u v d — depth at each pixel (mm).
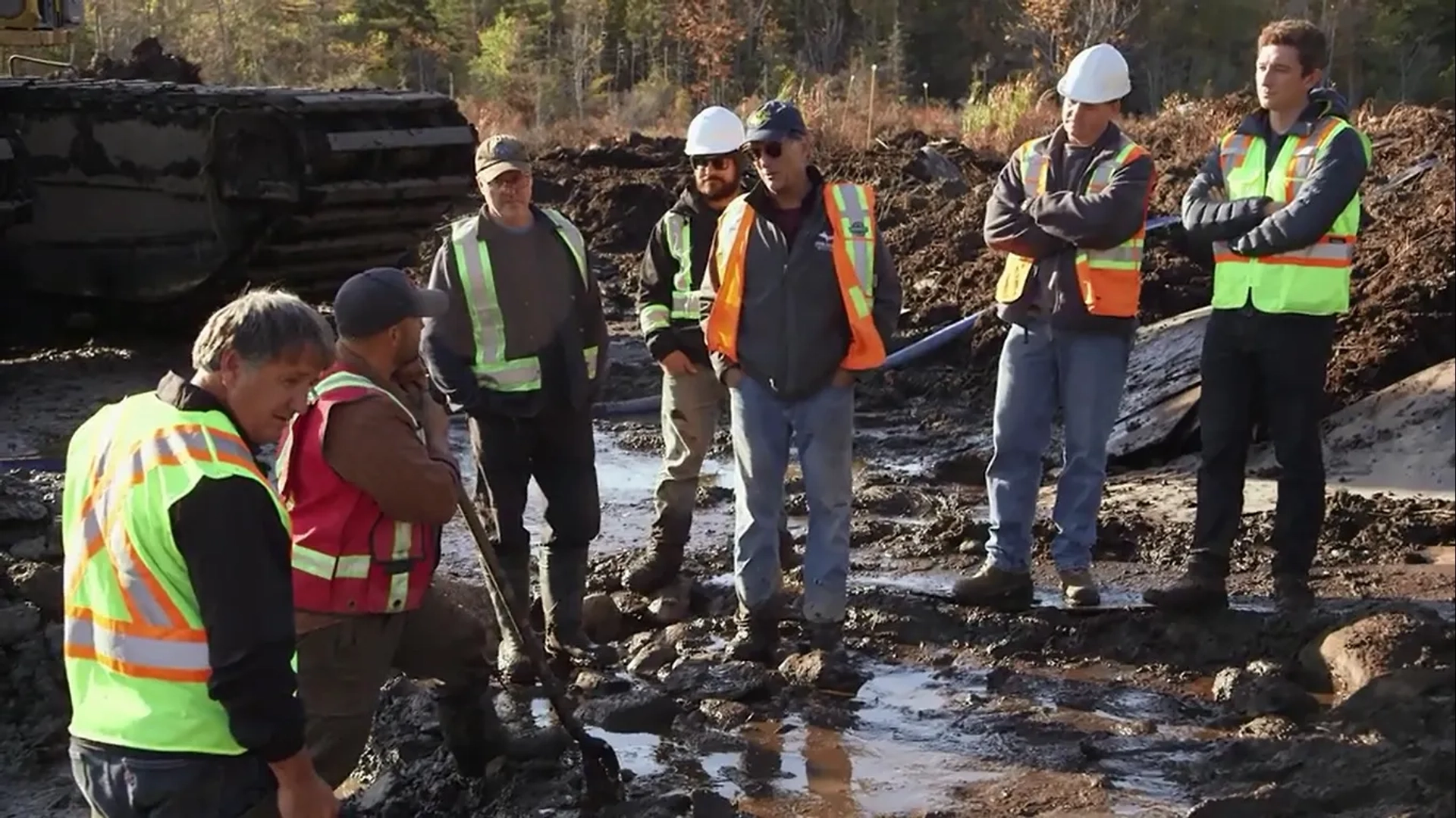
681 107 39375
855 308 5516
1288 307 5938
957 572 7020
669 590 6629
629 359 11945
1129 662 5883
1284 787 4633
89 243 11445
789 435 5742
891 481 8664
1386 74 53250
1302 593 6160
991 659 5930
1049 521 7559
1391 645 5500
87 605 3088
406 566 3975
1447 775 4590
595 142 24750
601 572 6898
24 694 5406
